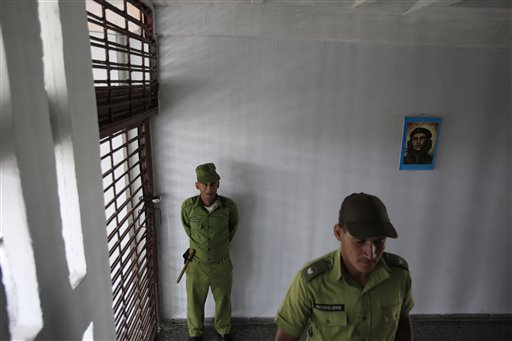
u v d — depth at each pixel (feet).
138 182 8.50
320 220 9.42
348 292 4.30
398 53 8.55
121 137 8.05
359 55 8.50
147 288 8.63
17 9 2.50
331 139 8.92
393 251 9.86
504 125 9.13
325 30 8.25
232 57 8.34
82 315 3.49
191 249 8.72
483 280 10.17
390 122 8.93
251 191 9.11
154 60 8.09
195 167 8.89
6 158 2.42
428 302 10.27
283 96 8.61
